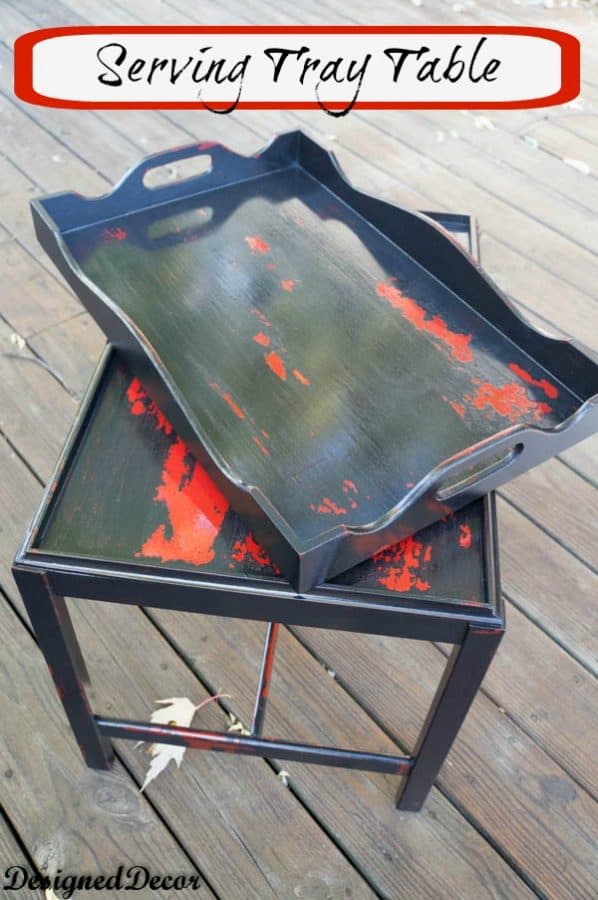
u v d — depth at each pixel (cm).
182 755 119
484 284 103
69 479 90
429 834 114
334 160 120
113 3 268
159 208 120
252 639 132
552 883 110
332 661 130
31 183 208
